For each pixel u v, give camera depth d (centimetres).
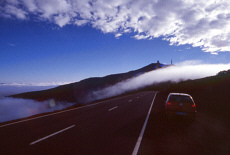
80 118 923
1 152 405
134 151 423
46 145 462
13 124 757
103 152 413
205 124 790
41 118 923
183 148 454
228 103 1346
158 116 993
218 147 468
